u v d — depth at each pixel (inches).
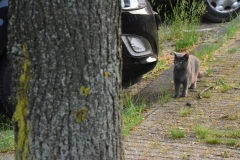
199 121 235.3
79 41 120.3
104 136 128.1
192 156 201.8
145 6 261.4
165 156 203.8
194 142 214.2
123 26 250.8
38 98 123.3
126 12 250.4
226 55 323.9
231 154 200.8
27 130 126.6
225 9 408.5
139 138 223.5
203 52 327.0
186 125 232.5
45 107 123.3
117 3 125.3
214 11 399.2
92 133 126.1
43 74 121.6
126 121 239.8
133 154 208.2
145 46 257.8
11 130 242.8
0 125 249.1
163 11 397.7
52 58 120.5
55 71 121.1
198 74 286.2
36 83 122.6
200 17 393.1
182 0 369.1
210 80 287.4
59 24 118.9
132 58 252.4
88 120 125.0
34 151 127.0
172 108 255.3
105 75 125.0
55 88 122.0
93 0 119.7
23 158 129.0
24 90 124.7
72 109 123.2
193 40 352.2
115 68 127.6
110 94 127.0
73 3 118.3
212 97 263.9
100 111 125.9
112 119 129.0
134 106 262.7
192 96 269.3
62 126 124.2
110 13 123.4
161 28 378.3
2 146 224.8
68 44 119.9
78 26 119.6
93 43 121.7
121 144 133.9
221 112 243.1
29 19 119.6
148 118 245.1
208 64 311.0
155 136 224.1
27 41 121.1
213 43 349.7
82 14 119.3
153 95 277.1
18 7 120.7
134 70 259.0
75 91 122.5
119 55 129.0
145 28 257.8
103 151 128.6
